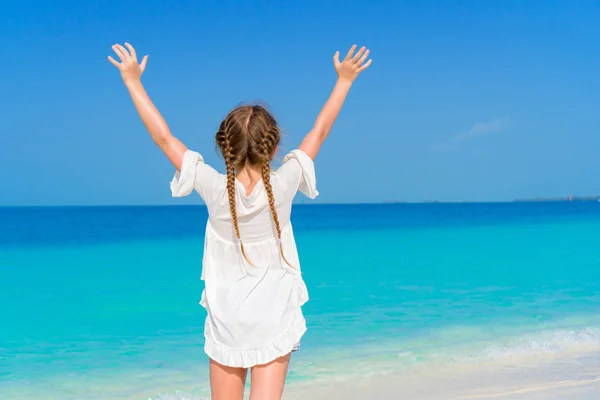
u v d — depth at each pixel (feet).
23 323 28.91
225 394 8.95
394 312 30.42
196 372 20.95
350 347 23.39
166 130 9.33
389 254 60.29
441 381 19.29
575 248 66.18
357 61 9.75
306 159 9.34
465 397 17.85
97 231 110.52
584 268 48.26
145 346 24.57
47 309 32.45
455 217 187.21
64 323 28.94
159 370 21.18
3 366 21.68
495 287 38.65
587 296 35.17
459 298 34.55
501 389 18.53
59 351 23.77
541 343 23.70
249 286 8.96
